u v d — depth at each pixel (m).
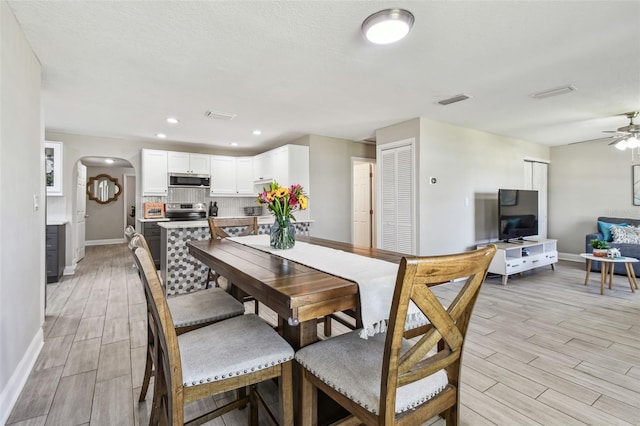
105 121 4.21
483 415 1.65
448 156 4.45
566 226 6.23
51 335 2.59
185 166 5.71
